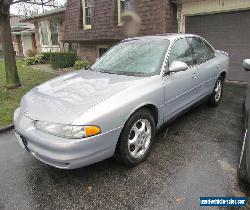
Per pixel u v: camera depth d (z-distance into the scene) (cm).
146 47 411
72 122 264
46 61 1662
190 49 446
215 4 798
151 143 357
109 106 286
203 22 857
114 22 1078
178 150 376
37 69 1348
